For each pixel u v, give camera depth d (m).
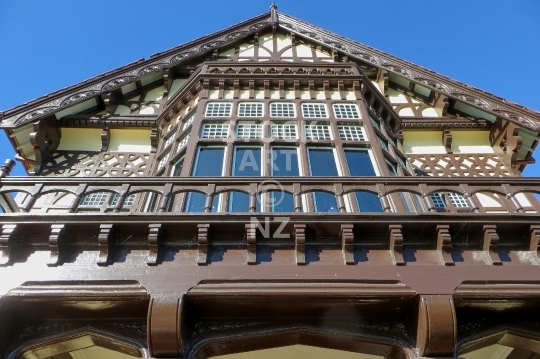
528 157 10.42
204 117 8.95
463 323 5.71
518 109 10.33
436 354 5.15
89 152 10.30
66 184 6.32
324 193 7.16
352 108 9.55
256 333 5.48
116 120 10.70
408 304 5.45
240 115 9.09
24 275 5.42
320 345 5.68
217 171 7.73
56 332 5.52
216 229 5.71
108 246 5.60
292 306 5.45
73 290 5.30
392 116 10.75
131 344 5.41
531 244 5.82
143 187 6.36
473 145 10.99
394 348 5.48
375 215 5.76
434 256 5.73
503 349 7.23
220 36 12.66
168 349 5.03
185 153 8.29
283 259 5.62
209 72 10.21
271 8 13.88
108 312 5.55
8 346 5.38
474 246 5.85
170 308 5.11
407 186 6.44
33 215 5.67
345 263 5.57
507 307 5.62
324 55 12.59
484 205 9.12
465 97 10.73
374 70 12.27
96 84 10.71
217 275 5.41
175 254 5.63
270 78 9.98
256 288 5.29
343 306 5.48
